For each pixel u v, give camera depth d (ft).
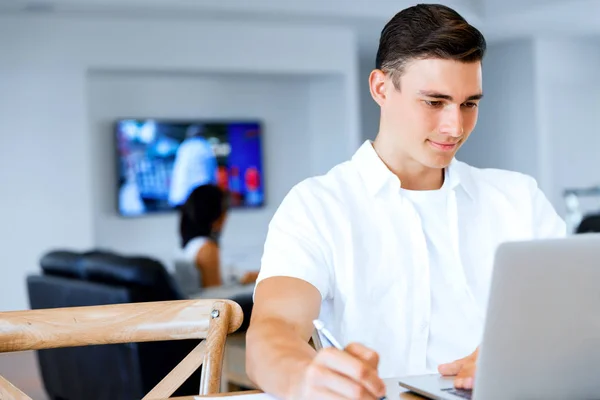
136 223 24.00
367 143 5.23
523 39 28.96
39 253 21.16
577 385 3.36
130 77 23.89
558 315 3.22
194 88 24.88
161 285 10.56
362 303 4.93
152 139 24.04
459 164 5.33
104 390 11.26
